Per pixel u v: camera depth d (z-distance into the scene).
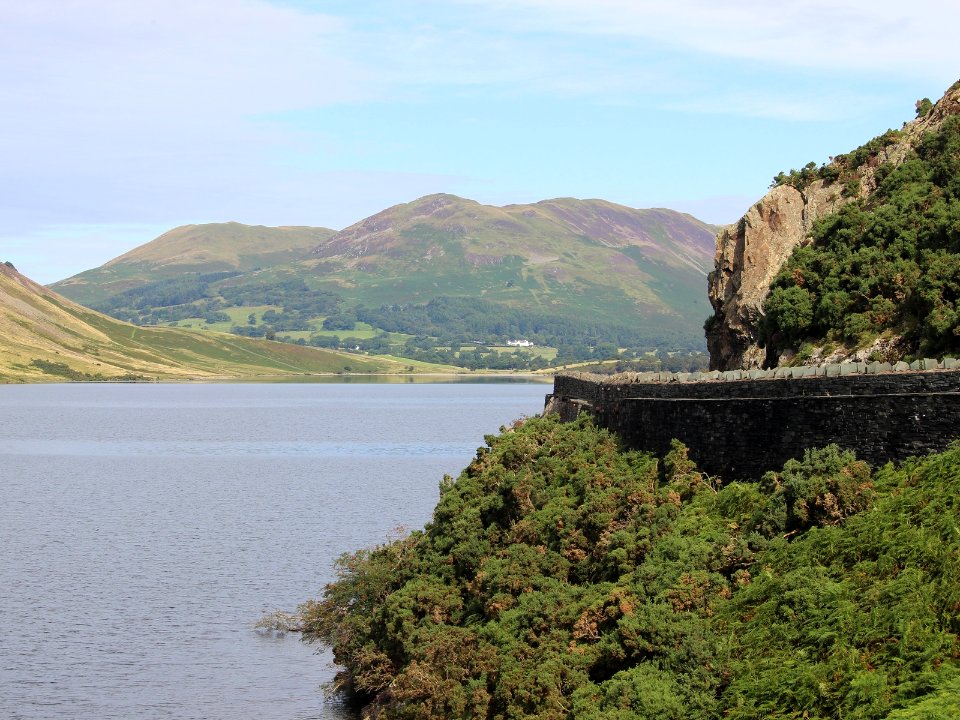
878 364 37.81
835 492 34.34
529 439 56.28
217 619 70.12
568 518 44.22
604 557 40.09
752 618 32.28
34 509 120.12
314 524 105.00
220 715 52.50
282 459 173.25
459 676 41.47
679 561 36.03
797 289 59.59
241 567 85.44
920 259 56.31
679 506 40.22
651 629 33.41
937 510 31.67
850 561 32.19
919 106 70.62
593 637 36.00
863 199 65.06
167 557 90.25
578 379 62.22
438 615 47.31
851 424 36.41
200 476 151.12
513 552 44.59
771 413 39.16
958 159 61.81
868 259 57.97
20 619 70.38
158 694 55.59
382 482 137.88
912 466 34.25
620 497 42.62
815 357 55.75
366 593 57.88
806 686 28.64
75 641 65.44
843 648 29.12
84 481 147.62
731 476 40.75
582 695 33.28
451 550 50.56
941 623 28.48
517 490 48.66
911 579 29.81
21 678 58.59
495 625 41.12
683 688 30.86
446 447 188.38
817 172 70.06
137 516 113.75
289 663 60.91
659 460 44.59
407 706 42.31
